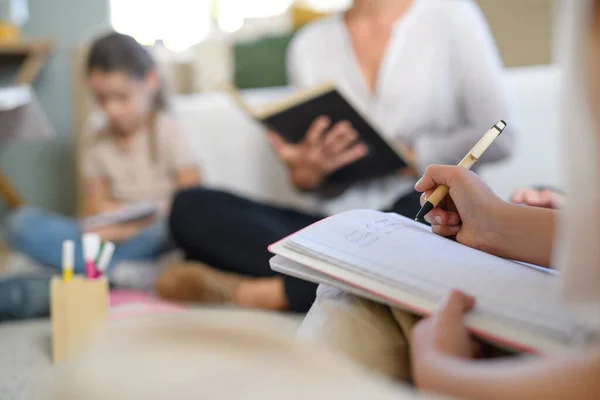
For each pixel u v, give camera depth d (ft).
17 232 6.57
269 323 1.29
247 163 7.55
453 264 1.94
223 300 5.30
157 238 6.54
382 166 5.99
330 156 6.03
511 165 6.52
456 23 6.48
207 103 7.72
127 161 7.59
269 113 5.84
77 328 3.94
